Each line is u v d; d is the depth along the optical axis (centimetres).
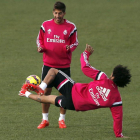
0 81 3612
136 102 3012
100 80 2022
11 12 6769
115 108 2016
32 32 5659
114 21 6181
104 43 5178
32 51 4822
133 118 2577
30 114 2680
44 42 2377
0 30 5756
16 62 4334
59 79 2131
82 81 3647
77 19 6341
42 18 6366
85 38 5412
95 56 4631
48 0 7775
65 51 2336
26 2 7588
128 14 6569
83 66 2066
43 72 2405
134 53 4744
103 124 2423
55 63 2364
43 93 2155
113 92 2002
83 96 2023
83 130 2272
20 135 2164
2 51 4800
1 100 3058
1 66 4162
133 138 2083
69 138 2089
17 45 5075
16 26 5956
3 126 2367
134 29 5766
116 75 1984
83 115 2670
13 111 2756
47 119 2367
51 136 2139
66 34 2345
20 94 2186
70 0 7844
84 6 7275
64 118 2369
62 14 2309
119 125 2052
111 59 4491
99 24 6050
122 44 5125
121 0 7700
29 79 2177
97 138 2081
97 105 2000
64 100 2080
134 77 3759
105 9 6981
